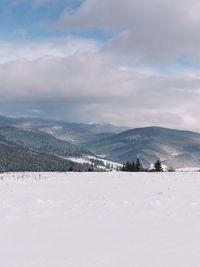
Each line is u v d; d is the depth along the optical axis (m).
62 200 16.50
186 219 10.95
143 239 8.66
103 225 10.80
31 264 7.33
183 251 7.29
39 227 11.00
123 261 6.93
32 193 19.38
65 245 8.71
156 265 6.49
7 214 13.34
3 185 23.95
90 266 6.82
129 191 19.17
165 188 19.86
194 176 29.41
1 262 7.64
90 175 32.97
